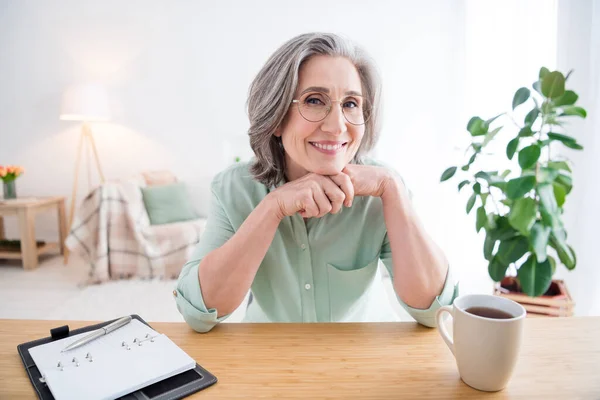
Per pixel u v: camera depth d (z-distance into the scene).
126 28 3.48
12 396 0.48
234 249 0.68
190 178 3.61
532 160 1.22
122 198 2.67
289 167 0.88
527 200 1.30
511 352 0.48
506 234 1.42
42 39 3.48
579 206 1.97
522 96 1.39
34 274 2.85
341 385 0.51
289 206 0.70
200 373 0.53
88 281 2.65
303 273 0.86
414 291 0.69
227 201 0.87
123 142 3.59
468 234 3.04
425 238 0.73
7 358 0.56
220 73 3.52
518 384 0.51
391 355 0.59
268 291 0.89
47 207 3.17
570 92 1.28
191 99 3.55
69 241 2.58
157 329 0.68
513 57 2.66
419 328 0.69
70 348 0.56
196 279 0.69
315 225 0.85
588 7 1.92
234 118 3.55
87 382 0.48
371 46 3.36
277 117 0.74
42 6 3.45
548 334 0.65
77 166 3.54
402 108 3.37
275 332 0.67
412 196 0.94
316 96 0.71
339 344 0.62
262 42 3.47
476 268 2.93
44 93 3.53
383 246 0.89
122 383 0.48
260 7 3.44
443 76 3.34
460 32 3.26
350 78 0.71
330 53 0.71
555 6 2.29
